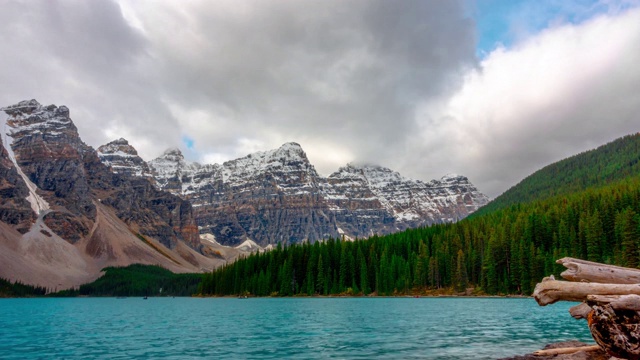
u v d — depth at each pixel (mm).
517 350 32344
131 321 69938
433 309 86750
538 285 22812
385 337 41906
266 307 109500
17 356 32500
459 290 150000
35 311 108625
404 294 159000
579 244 130750
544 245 143375
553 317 64188
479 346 34719
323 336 43562
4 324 64750
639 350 18391
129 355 32469
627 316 18859
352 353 31922
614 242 129625
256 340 41062
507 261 143000
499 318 62969
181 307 126812
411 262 167625
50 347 37531
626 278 21297
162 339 43031
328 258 182000
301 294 180750
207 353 32938
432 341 38250
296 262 190500
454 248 160125
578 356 23344
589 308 22234
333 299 154250
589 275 21797
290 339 41469
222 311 97562
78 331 52688
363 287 168250
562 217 144875
